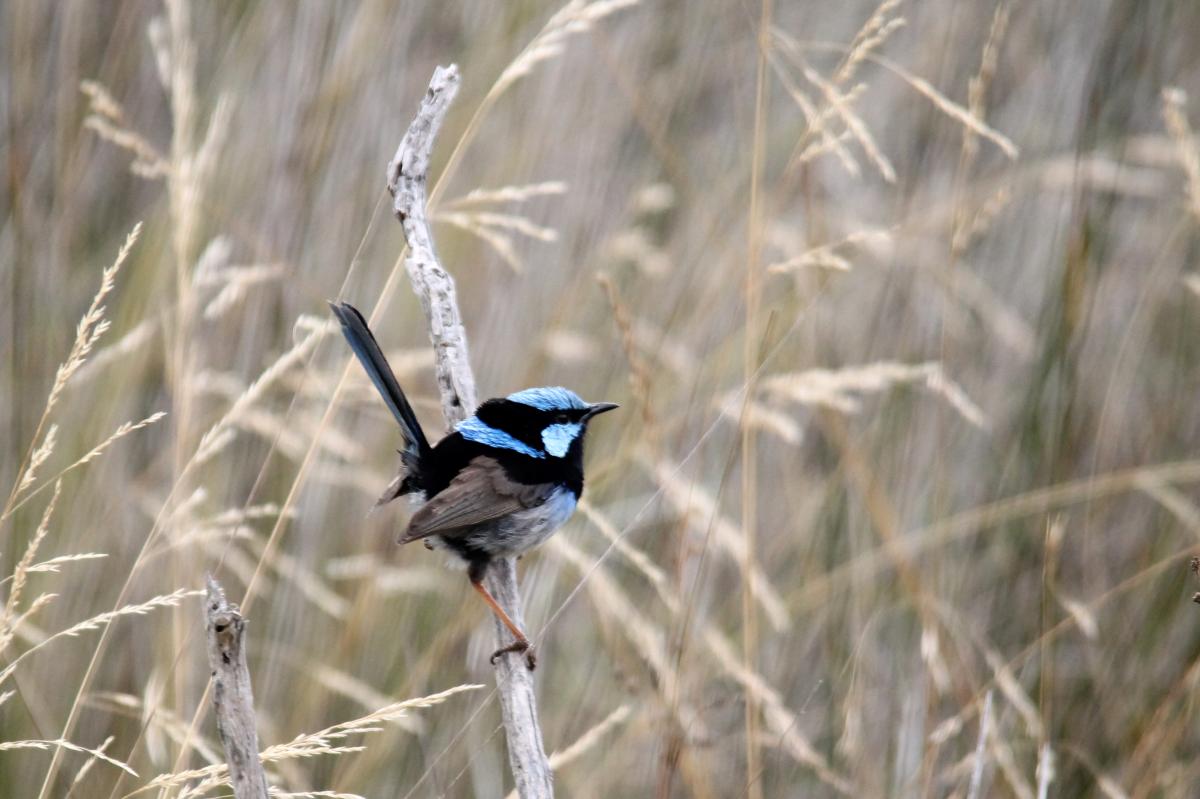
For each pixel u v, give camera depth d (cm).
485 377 1200
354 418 1163
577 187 1266
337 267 1188
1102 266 1242
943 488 1130
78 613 1068
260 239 1182
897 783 1020
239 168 1196
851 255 1238
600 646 1110
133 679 1051
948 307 1030
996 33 974
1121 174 1215
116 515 1098
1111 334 1261
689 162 1308
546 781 773
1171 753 1027
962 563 1156
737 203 1256
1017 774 946
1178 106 1146
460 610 1087
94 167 1228
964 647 1086
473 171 1249
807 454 1202
